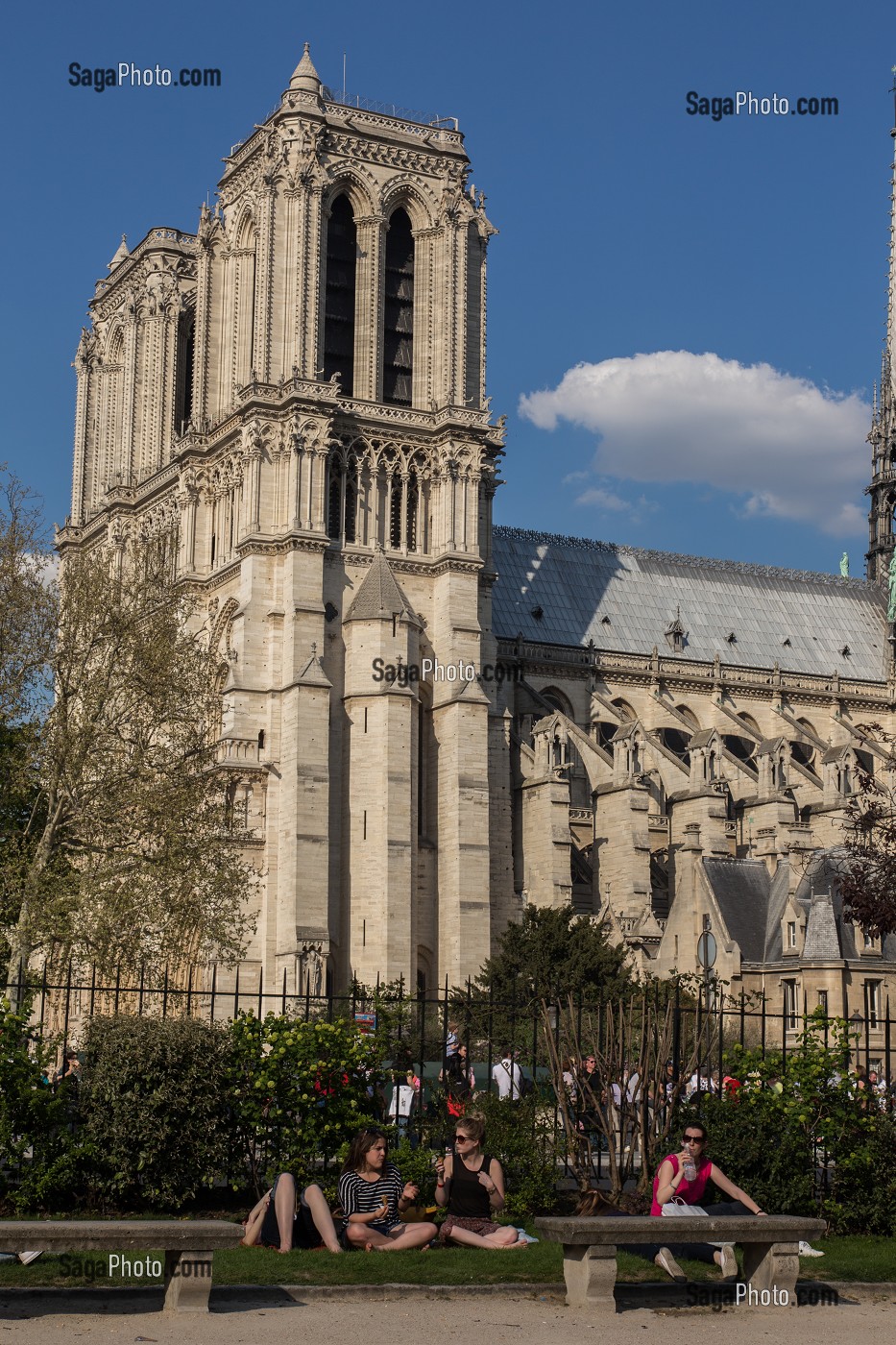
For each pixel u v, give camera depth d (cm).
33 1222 2973
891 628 15675
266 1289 3077
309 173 11638
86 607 7912
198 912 7581
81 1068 4262
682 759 13662
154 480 12950
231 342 12119
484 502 12269
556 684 13662
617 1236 3119
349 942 10869
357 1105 4288
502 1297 3173
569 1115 4469
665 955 10462
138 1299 3056
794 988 9600
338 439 11575
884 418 16975
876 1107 4303
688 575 15462
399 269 12369
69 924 7225
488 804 11388
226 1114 4175
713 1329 2958
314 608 11088
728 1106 4241
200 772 8331
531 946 9850
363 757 11075
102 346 14600
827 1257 3709
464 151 12469
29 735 7562
